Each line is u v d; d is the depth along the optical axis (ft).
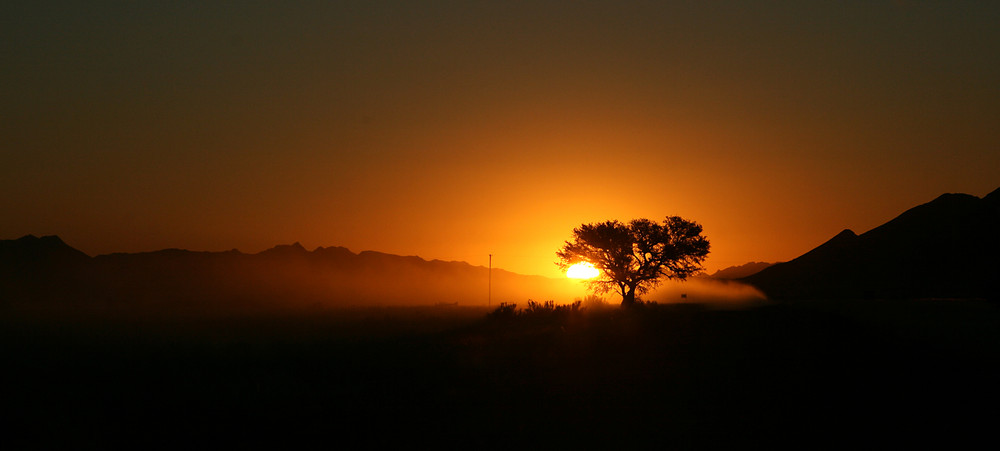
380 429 63.62
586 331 126.82
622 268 233.35
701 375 84.07
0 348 147.74
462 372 90.22
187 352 131.03
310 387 84.28
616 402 72.28
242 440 62.39
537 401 73.31
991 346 94.58
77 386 91.20
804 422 62.80
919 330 110.52
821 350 95.76
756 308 161.17
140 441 63.67
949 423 60.95
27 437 65.57
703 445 57.31
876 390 73.10
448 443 58.95
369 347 123.44
